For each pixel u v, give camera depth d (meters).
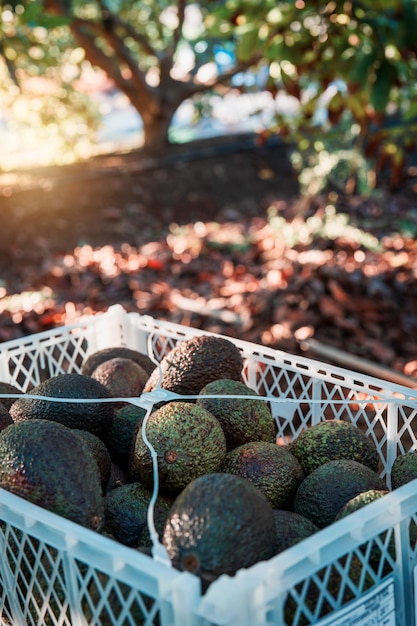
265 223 6.48
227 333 4.33
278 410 1.97
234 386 1.74
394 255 5.35
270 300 4.51
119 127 10.70
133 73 7.67
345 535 1.17
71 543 1.19
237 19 4.09
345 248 5.41
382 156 4.92
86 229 6.29
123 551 1.12
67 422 1.73
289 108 8.61
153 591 1.08
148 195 7.09
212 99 8.56
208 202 7.23
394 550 1.29
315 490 1.51
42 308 4.61
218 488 1.26
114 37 7.23
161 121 8.05
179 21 7.50
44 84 7.62
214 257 5.59
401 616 1.26
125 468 1.81
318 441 1.67
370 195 6.75
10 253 5.69
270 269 5.06
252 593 1.03
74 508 1.38
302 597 1.11
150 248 5.84
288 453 1.63
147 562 1.09
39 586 1.29
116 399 1.57
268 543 1.25
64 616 1.24
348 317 4.39
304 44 3.93
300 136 5.88
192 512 1.24
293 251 5.32
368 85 4.09
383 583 1.22
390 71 3.66
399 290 4.74
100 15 7.00
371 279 4.76
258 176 7.86
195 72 7.97
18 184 6.75
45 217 6.30
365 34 3.78
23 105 7.59
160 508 1.51
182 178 7.49
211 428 1.56
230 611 1.01
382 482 1.54
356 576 1.27
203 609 1.02
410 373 3.85
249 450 1.60
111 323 2.29
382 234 5.93
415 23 3.62
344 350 4.11
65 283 5.13
